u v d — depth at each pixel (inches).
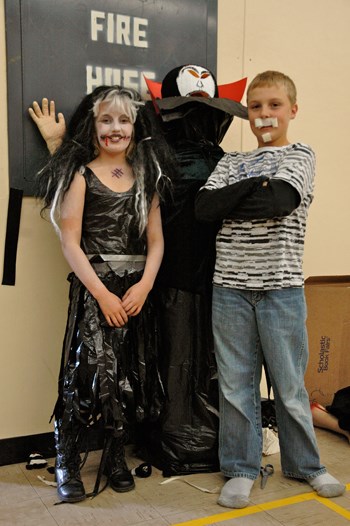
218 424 74.3
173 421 73.2
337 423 87.8
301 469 69.3
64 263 80.7
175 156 73.8
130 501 66.3
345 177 104.8
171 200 73.0
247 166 68.2
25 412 79.6
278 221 64.9
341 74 102.6
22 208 77.5
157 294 74.2
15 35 74.6
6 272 77.3
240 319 67.9
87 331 66.7
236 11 90.9
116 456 71.2
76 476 67.9
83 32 78.7
